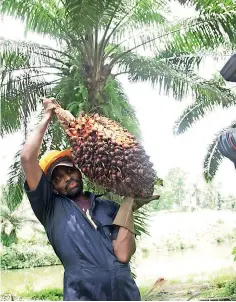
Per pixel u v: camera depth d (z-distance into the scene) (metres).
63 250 2.51
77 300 2.42
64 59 10.50
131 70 10.23
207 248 26.47
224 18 9.90
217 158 14.66
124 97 10.59
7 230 18.31
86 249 2.47
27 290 15.70
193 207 37.03
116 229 2.55
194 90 10.47
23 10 9.91
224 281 15.16
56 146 9.84
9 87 10.16
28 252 22.53
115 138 2.41
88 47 9.70
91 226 2.52
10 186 10.66
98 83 9.64
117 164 2.36
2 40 9.95
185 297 12.37
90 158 2.40
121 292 2.45
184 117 14.17
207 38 10.41
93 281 2.43
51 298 14.75
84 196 2.69
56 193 2.67
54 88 10.07
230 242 27.91
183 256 24.23
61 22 9.95
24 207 20.59
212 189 37.28
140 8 10.59
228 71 2.04
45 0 10.12
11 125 10.31
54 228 2.56
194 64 11.90
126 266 2.51
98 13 8.64
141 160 2.39
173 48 10.83
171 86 10.29
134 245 2.49
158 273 18.52
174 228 27.97
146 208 8.97
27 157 2.54
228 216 29.34
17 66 10.22
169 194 37.16
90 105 9.45
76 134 2.48
